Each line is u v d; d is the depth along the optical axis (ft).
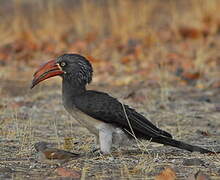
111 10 86.38
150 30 79.46
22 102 47.70
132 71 63.00
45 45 77.97
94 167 29.27
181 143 31.32
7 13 98.32
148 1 96.32
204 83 56.39
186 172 28.32
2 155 31.96
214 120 42.22
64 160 30.53
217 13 82.99
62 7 101.04
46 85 55.72
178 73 59.11
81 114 31.14
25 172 28.55
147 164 29.45
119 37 80.84
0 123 38.91
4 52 74.43
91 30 87.40
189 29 79.25
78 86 31.94
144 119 31.35
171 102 48.29
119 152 31.65
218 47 72.59
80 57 32.30
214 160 30.45
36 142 34.58
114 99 31.30
